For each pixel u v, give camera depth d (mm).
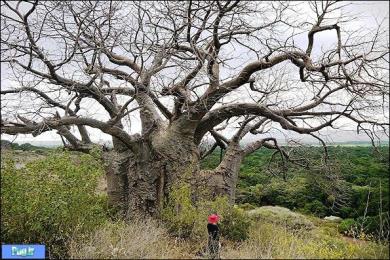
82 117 11391
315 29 11461
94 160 9477
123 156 13430
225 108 12242
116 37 10570
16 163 8602
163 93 11547
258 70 11703
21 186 7965
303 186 21641
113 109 12211
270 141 14758
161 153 12609
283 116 12398
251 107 11961
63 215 7957
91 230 8547
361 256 8148
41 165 8336
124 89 12188
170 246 8930
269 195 22188
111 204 13273
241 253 8047
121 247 7871
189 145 12688
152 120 13133
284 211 17109
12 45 10141
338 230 16375
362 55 10680
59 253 7965
